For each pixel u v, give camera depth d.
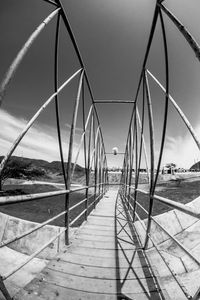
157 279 2.28
